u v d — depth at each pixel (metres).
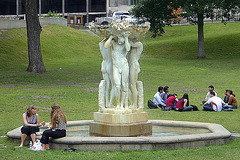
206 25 57.84
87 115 14.62
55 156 7.42
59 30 49.12
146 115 9.49
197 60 37.12
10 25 44.22
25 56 37.84
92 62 37.34
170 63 35.81
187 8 36.62
